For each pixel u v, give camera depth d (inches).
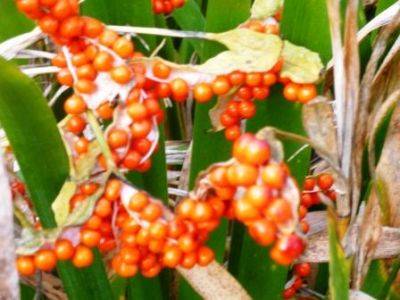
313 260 14.2
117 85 11.4
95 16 13.3
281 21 12.4
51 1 11.0
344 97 12.1
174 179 17.3
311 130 11.8
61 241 10.8
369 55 15.3
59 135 11.7
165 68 11.6
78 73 11.4
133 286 14.0
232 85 11.9
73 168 11.5
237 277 14.6
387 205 13.8
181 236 10.6
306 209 14.5
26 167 11.9
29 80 11.0
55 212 11.4
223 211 10.7
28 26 13.2
